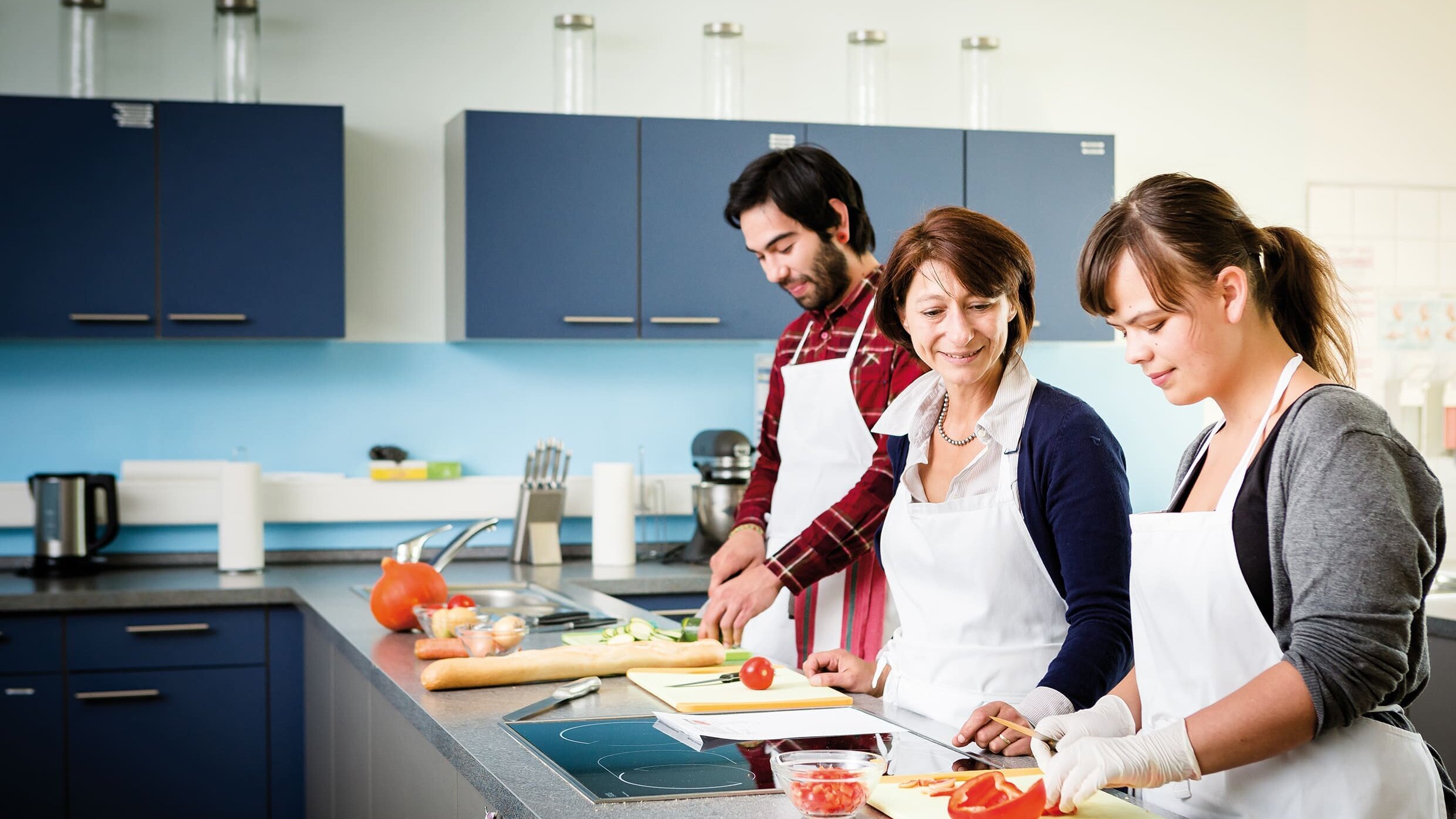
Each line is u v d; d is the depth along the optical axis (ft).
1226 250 4.24
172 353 12.60
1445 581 11.14
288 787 11.09
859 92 13.23
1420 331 15.28
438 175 13.08
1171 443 14.49
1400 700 4.28
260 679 11.03
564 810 4.03
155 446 12.57
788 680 6.10
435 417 13.15
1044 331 13.19
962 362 5.49
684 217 12.41
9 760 10.52
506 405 13.32
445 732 5.18
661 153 12.35
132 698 10.76
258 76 12.12
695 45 13.53
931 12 13.99
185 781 10.89
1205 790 4.41
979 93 13.46
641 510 13.41
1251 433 4.41
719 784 4.29
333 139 11.90
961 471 5.79
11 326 11.32
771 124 12.55
